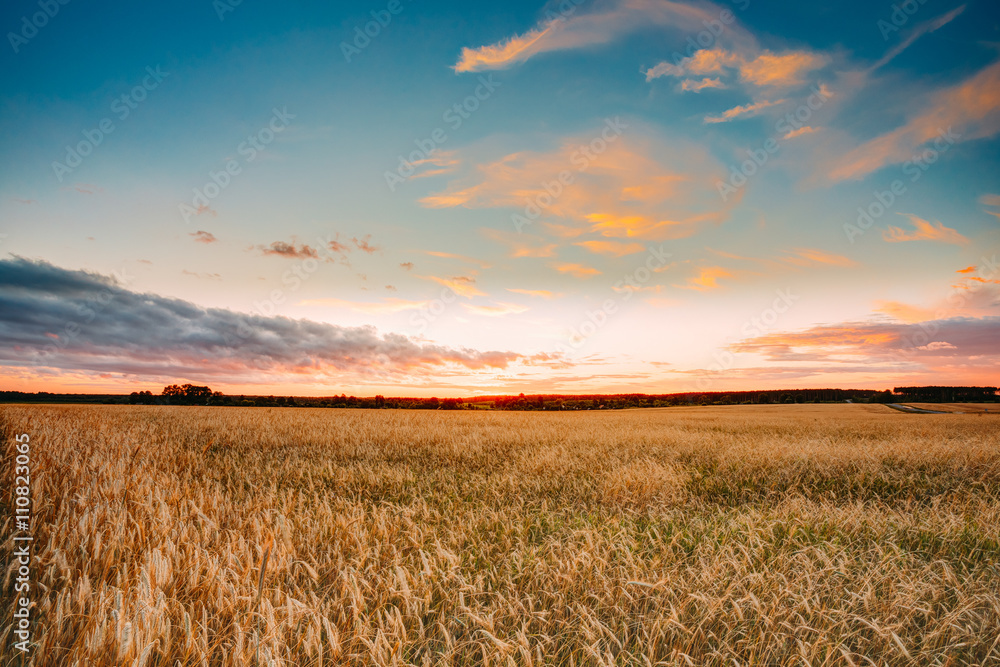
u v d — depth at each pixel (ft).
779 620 10.81
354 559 13.62
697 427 72.54
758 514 19.44
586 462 34.09
